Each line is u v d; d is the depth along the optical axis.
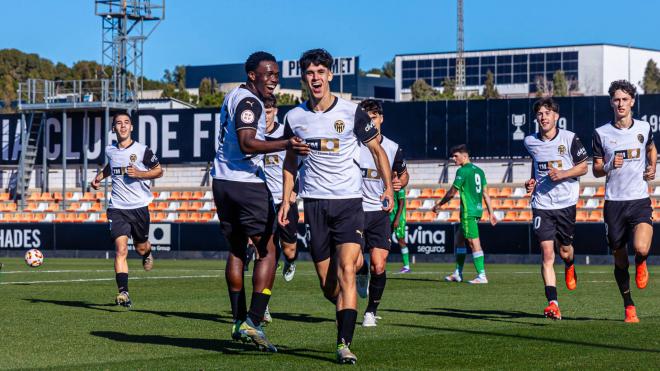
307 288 18.56
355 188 9.45
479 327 11.95
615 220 12.78
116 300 14.45
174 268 27.44
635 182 12.76
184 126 45.00
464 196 20.97
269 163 14.26
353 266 9.20
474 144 41.81
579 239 32.03
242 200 9.73
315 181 9.49
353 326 9.01
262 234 9.77
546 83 127.50
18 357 9.31
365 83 120.44
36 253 22.44
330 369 8.52
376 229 12.30
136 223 15.09
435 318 13.12
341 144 9.45
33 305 14.93
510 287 19.31
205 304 15.20
